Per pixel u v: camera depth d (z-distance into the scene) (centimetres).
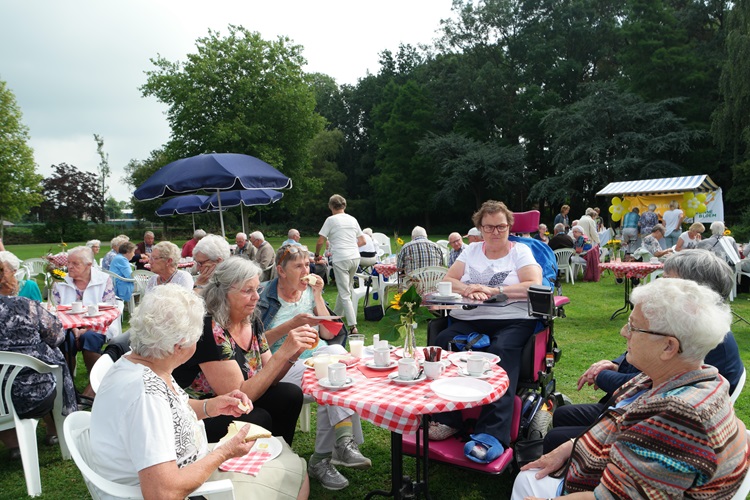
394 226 4409
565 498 166
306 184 2983
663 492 143
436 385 221
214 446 214
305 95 2789
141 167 4175
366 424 388
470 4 4006
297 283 338
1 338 301
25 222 4825
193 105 2494
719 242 826
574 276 1160
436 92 4131
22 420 294
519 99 3653
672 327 154
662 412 147
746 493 150
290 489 208
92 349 464
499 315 324
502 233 352
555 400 352
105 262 854
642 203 1794
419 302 258
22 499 289
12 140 2336
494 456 255
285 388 287
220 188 645
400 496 238
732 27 2278
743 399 404
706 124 2795
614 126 2984
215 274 263
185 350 180
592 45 3684
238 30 2697
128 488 160
